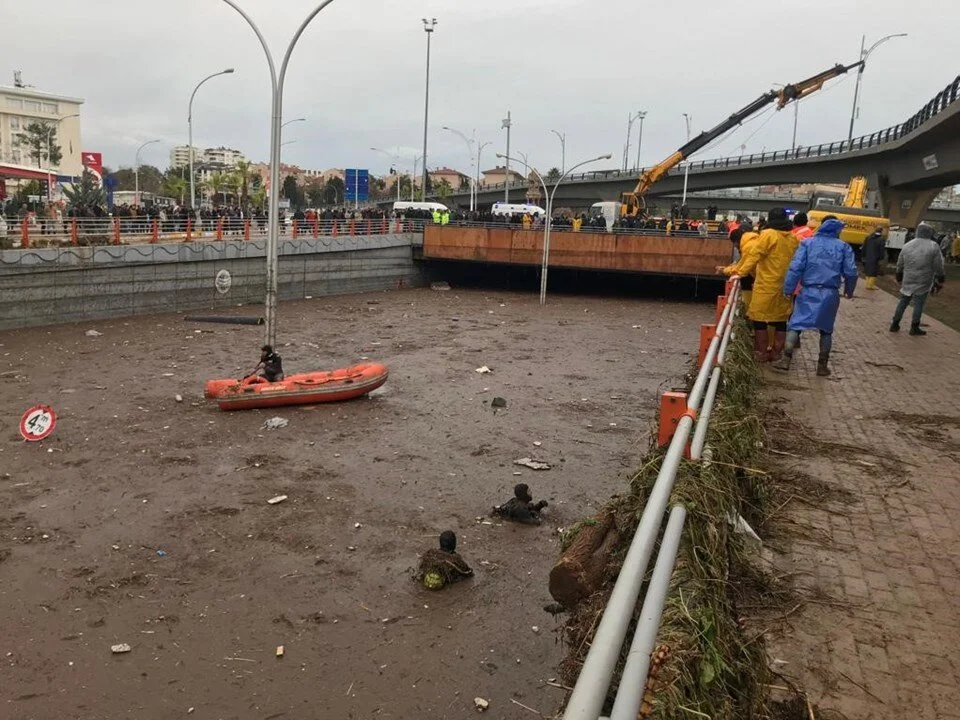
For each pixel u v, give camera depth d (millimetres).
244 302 31672
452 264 45812
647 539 2338
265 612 6871
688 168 60812
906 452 6746
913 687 3480
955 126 31125
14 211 29734
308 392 14477
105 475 10461
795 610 4117
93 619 6711
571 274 44688
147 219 30641
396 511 9320
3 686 5723
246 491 9945
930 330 14211
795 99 43531
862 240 37344
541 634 6527
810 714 3207
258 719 5395
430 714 5461
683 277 40312
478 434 12867
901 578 4496
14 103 101250
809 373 10062
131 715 5426
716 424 5129
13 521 8828
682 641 2637
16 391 15398
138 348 20844
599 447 12281
